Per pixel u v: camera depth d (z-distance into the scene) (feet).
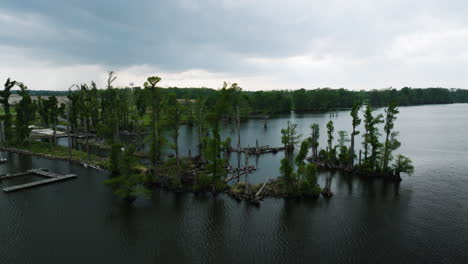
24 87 323.16
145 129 440.45
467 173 229.45
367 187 197.67
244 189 184.14
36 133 398.83
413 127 508.53
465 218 150.10
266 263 113.39
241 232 136.87
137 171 228.63
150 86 195.72
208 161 249.55
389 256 117.50
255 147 328.90
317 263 113.19
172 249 123.03
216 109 192.03
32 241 127.65
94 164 248.52
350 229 139.33
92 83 405.59
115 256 117.60
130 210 160.35
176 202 171.42
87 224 143.95
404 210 160.15
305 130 481.46
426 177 219.41
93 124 422.00
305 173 187.01
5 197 177.27
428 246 124.26
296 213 156.66
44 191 188.24
